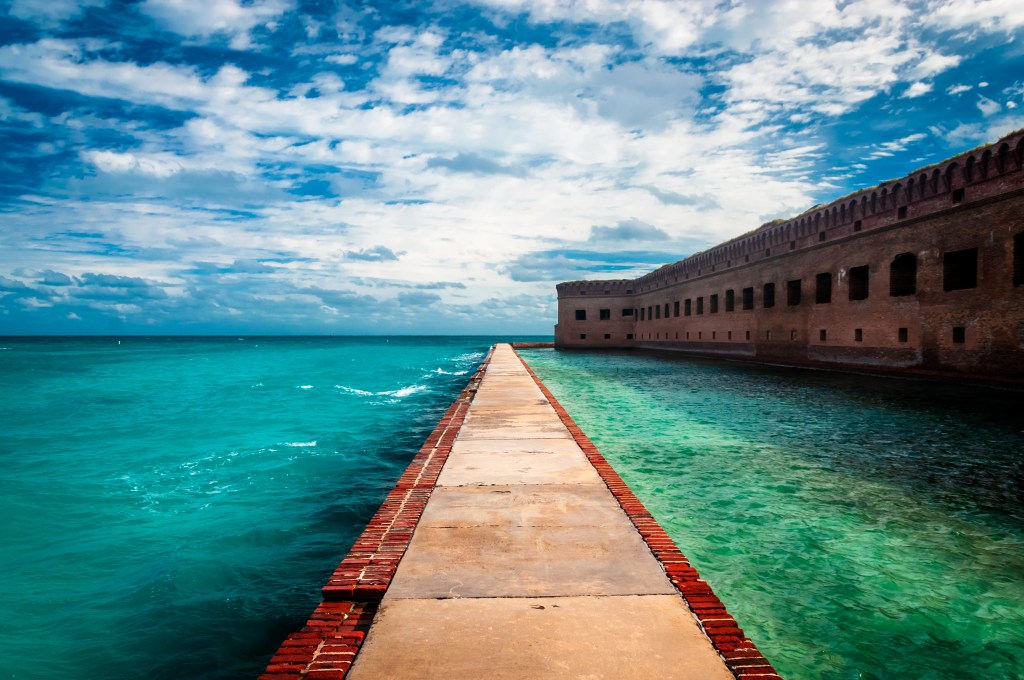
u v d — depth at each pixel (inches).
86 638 206.8
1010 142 696.4
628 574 161.2
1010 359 711.7
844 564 220.1
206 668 188.4
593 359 1667.1
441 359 2452.0
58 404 936.9
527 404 530.0
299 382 1334.9
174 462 492.7
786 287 1229.7
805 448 417.4
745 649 122.0
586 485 254.2
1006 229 710.5
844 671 152.9
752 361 1385.3
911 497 301.0
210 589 243.6
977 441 436.5
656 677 112.4
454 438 364.5
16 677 182.4
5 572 264.2
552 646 123.4
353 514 343.6
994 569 214.5
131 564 274.1
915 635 170.1
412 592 149.7
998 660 157.0
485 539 188.4
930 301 836.6
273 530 316.5
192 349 4087.1
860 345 992.9
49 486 412.8
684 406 640.4
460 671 114.1
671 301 1947.6
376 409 850.1
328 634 132.1
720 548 235.9
